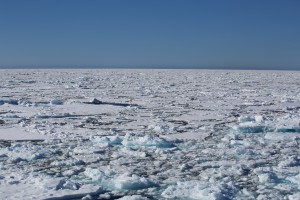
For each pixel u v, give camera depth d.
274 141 14.95
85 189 9.43
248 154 12.94
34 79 58.12
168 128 17.36
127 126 18.31
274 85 48.94
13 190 9.20
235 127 16.98
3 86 42.47
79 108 24.55
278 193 9.34
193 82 55.44
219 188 9.35
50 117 20.94
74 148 13.68
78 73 90.19
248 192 9.32
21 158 12.19
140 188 9.77
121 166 11.58
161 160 12.26
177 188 9.52
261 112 23.09
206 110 24.08
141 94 35.00
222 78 68.88
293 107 25.28
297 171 11.02
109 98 31.05
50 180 9.84
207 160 12.23
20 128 17.30
